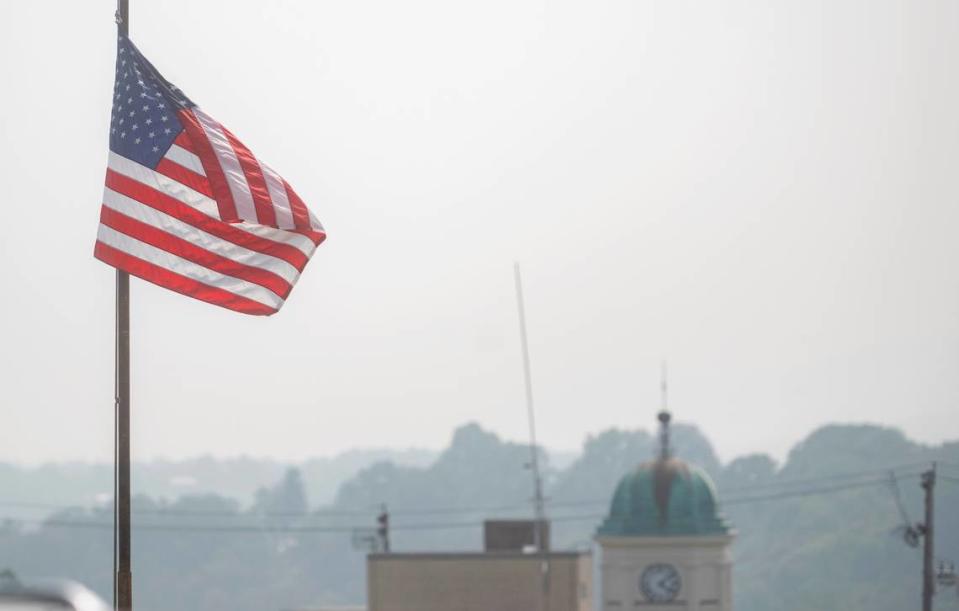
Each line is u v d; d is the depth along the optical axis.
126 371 86.19
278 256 91.06
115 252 88.81
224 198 89.44
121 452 84.19
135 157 89.88
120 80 90.62
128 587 82.88
